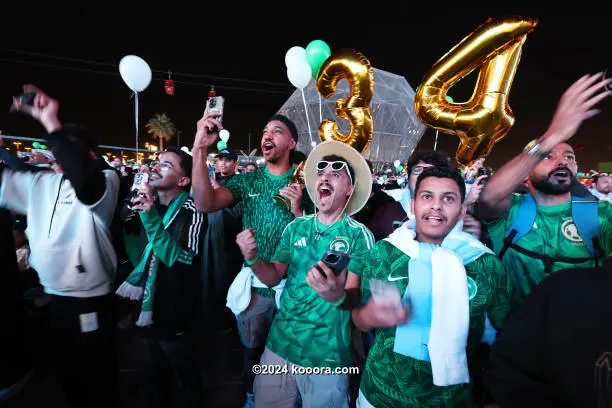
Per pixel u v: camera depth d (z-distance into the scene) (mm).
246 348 2424
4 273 1884
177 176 2197
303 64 3250
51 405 2410
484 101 1744
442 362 1224
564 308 729
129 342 3328
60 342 1988
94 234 1926
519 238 1764
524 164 1458
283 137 2412
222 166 4680
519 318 811
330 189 1774
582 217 1654
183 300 2062
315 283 1335
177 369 2117
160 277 2021
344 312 1695
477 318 1318
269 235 2348
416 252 1359
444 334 1238
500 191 1540
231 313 3529
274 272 1859
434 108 1878
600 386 663
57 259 1909
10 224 1944
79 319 1960
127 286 1997
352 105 2264
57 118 1806
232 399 2648
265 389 1806
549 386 755
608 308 687
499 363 826
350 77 2225
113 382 2113
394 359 1331
